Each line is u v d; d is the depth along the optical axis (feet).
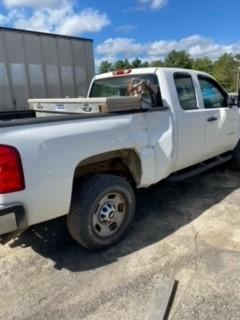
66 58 29.07
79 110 9.95
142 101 10.58
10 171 6.95
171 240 9.96
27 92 26.17
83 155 8.24
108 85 13.64
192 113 12.12
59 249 9.83
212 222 11.02
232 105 15.15
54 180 7.72
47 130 7.55
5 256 9.53
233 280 7.84
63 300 7.50
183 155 11.98
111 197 9.51
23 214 7.33
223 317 6.66
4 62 24.26
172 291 7.46
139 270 8.50
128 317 6.83
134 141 9.61
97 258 9.23
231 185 14.84
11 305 7.43
